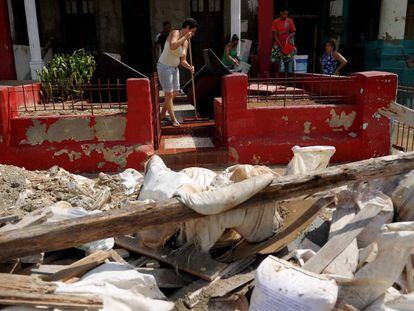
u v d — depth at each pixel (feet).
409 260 9.78
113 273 9.65
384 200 12.35
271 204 11.46
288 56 33.12
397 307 8.66
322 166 14.25
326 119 20.95
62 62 26.02
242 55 39.24
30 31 32.55
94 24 43.93
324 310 7.98
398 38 39.99
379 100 20.47
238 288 10.11
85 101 25.35
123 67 24.54
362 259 10.08
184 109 30.83
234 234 12.17
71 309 8.38
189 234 11.23
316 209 12.26
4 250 9.27
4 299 8.26
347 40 45.88
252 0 43.27
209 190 11.53
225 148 20.80
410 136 25.71
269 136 20.79
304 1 44.96
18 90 22.09
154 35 44.24
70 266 10.06
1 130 19.53
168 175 13.12
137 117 20.12
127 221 9.89
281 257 11.20
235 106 20.26
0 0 32.71
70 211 11.85
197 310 9.43
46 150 19.93
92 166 20.24
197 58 45.09
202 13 44.29
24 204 14.10
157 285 10.09
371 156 21.03
